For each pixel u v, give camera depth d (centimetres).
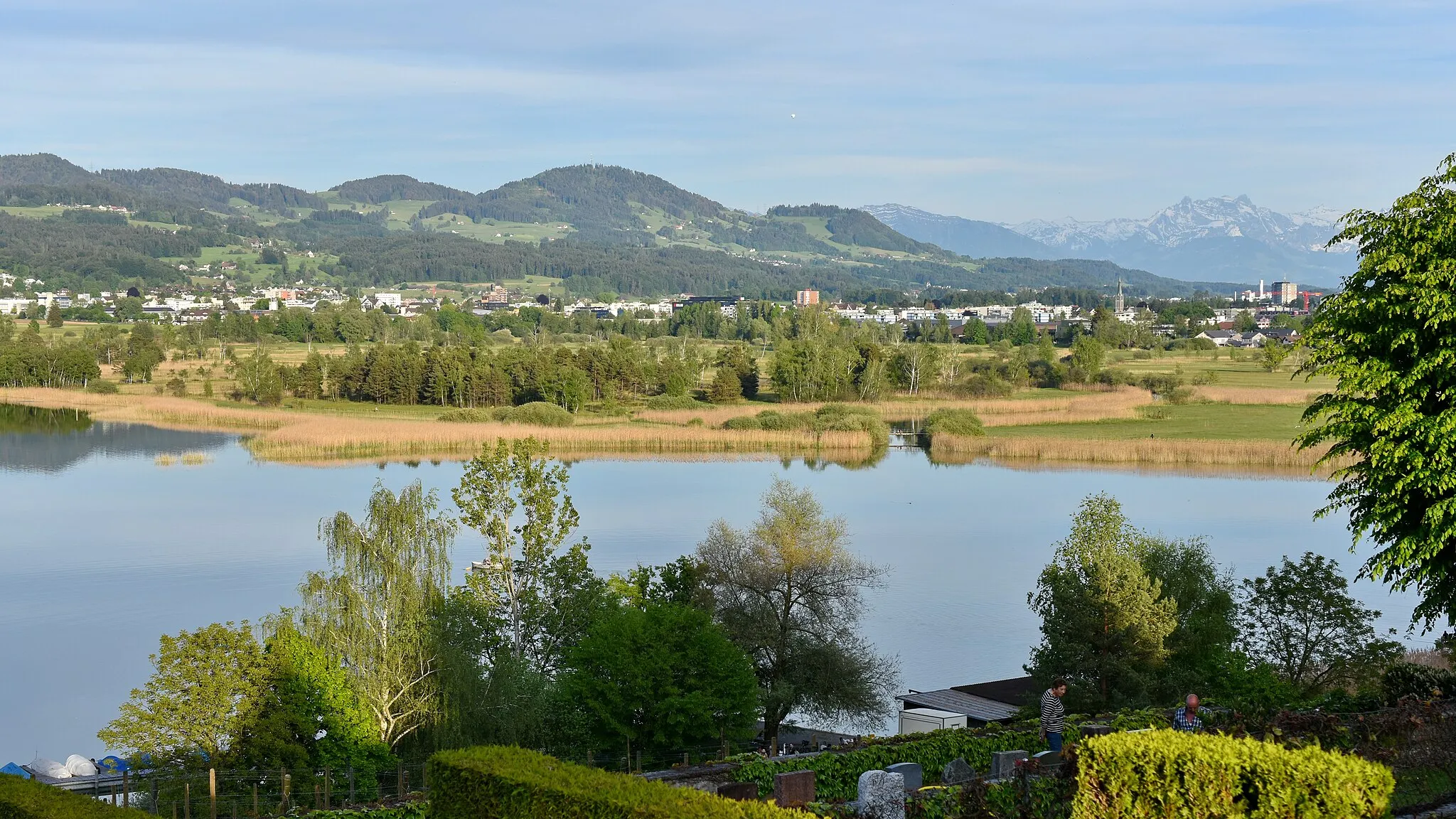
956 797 1981
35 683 5822
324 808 3847
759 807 1549
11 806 1912
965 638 6372
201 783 3922
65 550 8662
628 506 10200
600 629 4422
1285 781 1330
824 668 5319
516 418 16338
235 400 19550
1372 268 2884
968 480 11844
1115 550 4466
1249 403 17625
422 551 5169
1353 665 4181
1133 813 1427
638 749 4300
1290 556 7731
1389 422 2725
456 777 1736
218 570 8081
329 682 4325
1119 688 4131
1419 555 2839
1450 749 2067
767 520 5841
